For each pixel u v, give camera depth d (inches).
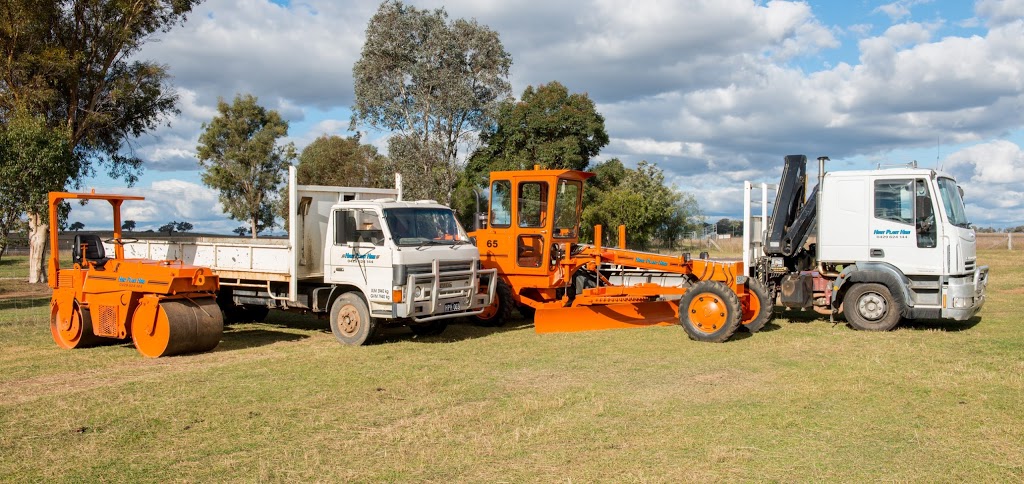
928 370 338.6
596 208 1471.5
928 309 446.6
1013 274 872.3
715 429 251.0
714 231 1831.9
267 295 494.3
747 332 464.8
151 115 1079.0
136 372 364.5
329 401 297.4
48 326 543.8
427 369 362.0
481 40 1576.0
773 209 499.5
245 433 253.0
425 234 452.1
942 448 228.2
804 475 205.6
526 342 444.5
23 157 690.8
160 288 408.5
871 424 254.2
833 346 407.5
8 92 895.7
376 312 437.4
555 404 286.5
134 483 204.7
